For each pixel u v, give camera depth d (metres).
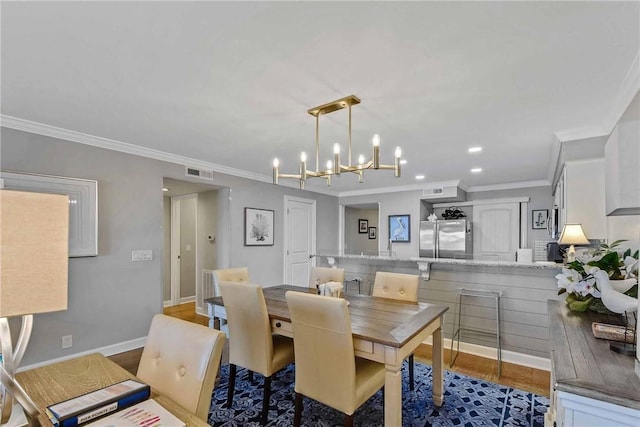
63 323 3.00
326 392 1.83
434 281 3.58
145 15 1.40
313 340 1.86
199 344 1.23
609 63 1.75
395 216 6.34
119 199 3.44
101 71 1.89
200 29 1.50
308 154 3.84
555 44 1.58
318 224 6.53
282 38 1.57
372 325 1.96
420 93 2.15
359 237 8.36
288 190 5.84
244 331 2.27
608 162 1.35
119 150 3.43
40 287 0.88
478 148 3.48
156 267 3.75
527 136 3.05
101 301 3.26
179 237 5.91
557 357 1.22
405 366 3.08
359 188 6.50
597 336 1.44
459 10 1.35
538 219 5.71
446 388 2.64
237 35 1.54
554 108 2.37
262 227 5.29
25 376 1.25
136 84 2.05
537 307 3.04
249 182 5.10
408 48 1.64
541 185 5.70
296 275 5.94
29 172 2.81
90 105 2.40
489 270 3.27
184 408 1.10
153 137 3.20
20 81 2.02
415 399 2.47
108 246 3.33
